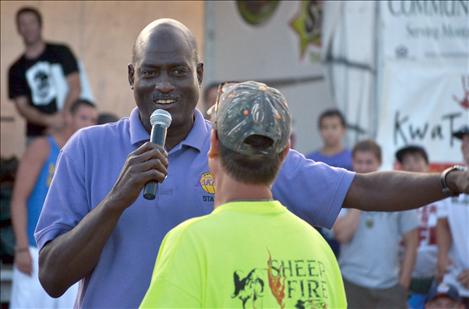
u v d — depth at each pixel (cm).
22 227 817
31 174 825
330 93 920
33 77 909
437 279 888
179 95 387
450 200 888
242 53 948
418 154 870
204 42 948
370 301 828
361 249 827
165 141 394
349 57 911
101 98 938
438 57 898
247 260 318
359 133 906
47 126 898
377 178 400
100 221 358
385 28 897
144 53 387
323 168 404
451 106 899
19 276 813
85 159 394
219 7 951
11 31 919
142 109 391
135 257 382
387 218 830
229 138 322
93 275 386
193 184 389
